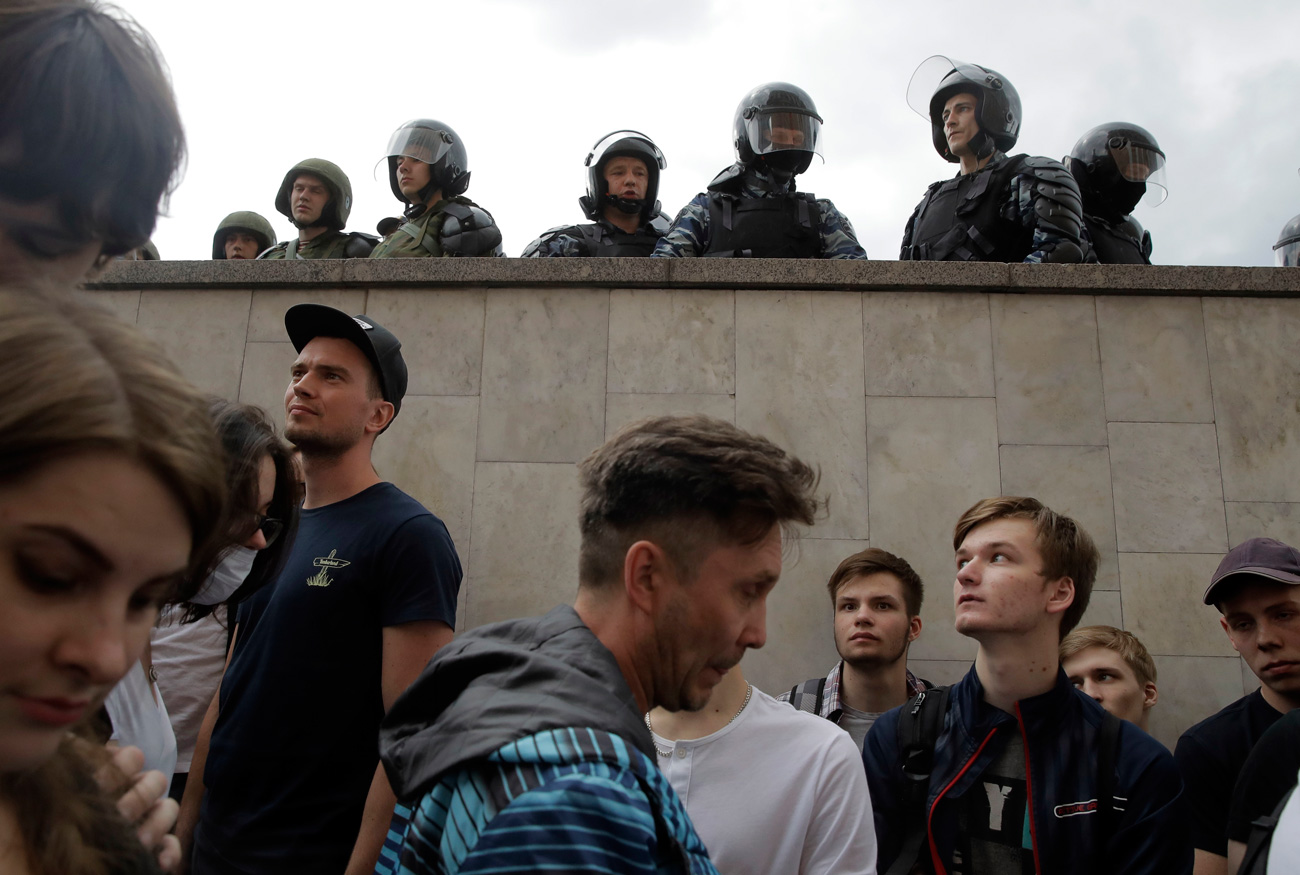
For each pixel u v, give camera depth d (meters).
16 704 0.75
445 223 6.92
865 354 5.25
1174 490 5.02
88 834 0.91
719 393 5.23
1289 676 2.82
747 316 5.32
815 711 3.86
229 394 5.51
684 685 1.43
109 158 1.26
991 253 6.21
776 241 6.43
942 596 4.93
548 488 5.16
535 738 1.13
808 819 2.18
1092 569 2.55
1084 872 2.23
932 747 2.56
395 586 2.52
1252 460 5.05
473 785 1.14
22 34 1.18
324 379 2.83
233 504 2.19
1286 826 1.98
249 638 2.62
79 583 0.76
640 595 1.41
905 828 2.53
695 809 2.19
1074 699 2.44
